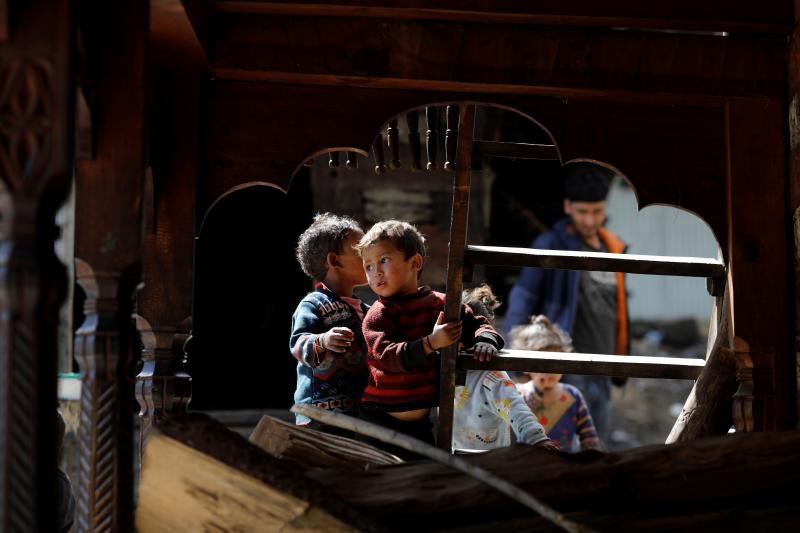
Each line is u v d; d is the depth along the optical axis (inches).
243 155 140.1
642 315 565.0
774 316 139.7
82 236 106.9
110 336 105.7
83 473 104.8
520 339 203.3
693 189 142.4
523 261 145.6
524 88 137.9
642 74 138.4
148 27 109.9
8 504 86.3
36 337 88.7
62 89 91.6
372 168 279.6
